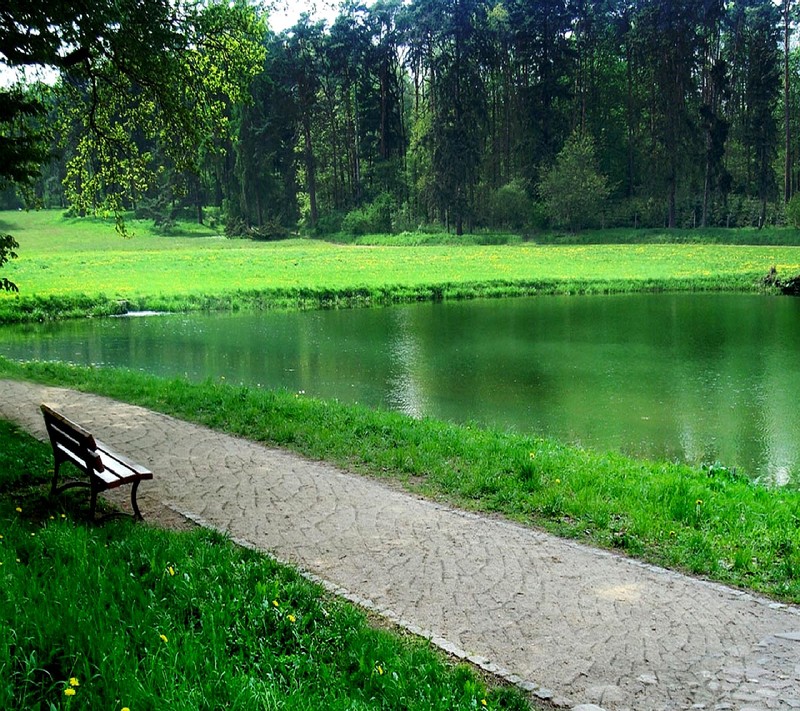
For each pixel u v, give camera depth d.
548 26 91.94
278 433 10.72
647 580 6.06
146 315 36.97
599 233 84.75
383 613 5.30
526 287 46.34
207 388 14.43
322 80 100.69
